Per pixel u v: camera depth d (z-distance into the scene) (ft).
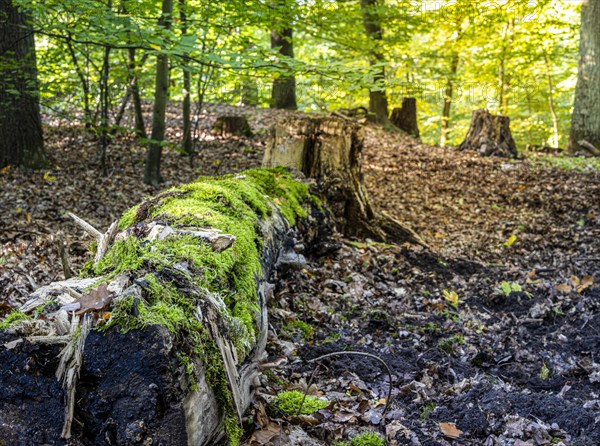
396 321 14.42
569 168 35.76
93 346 5.88
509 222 26.61
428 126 73.15
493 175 34.91
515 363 12.49
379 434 8.91
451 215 27.94
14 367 5.74
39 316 6.15
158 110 26.81
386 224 21.84
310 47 60.29
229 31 21.02
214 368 6.41
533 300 16.20
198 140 34.88
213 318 6.81
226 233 9.00
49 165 28.89
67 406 5.76
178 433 5.82
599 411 9.71
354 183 21.02
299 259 15.24
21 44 26.55
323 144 20.47
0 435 5.71
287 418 8.69
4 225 18.85
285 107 54.03
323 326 13.46
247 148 36.47
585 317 14.73
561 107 64.08
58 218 20.42
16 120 27.68
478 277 18.76
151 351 5.79
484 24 38.06
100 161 30.78
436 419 9.59
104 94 28.32
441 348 13.04
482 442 8.91
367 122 51.24
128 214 10.23
